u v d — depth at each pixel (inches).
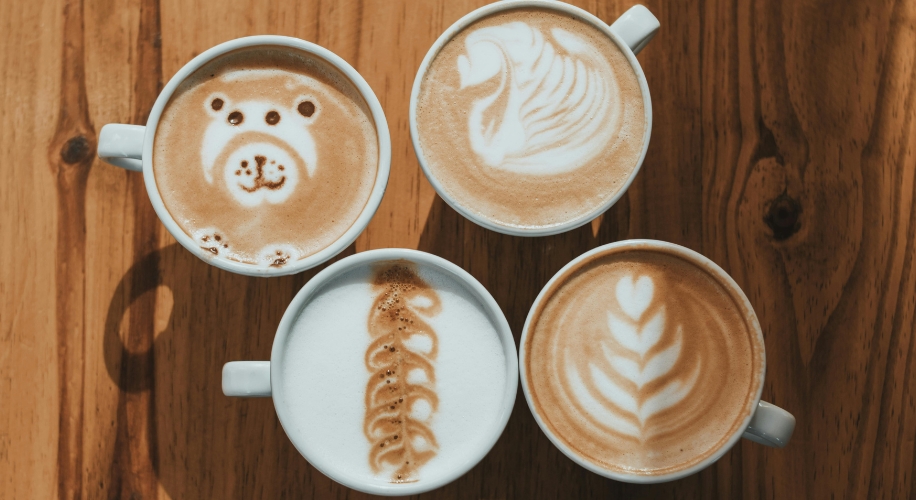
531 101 18.0
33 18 18.9
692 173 19.0
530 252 19.0
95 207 18.8
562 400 17.4
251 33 19.0
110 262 18.8
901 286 18.9
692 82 19.1
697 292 17.6
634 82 18.0
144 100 18.9
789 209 19.0
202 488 18.5
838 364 18.8
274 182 17.8
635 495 18.6
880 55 19.2
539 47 18.1
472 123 18.0
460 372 17.4
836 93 19.1
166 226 17.1
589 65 18.1
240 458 18.6
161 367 18.7
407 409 17.4
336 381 17.4
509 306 18.9
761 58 19.1
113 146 17.1
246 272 17.1
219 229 17.7
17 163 18.9
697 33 19.1
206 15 19.0
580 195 17.9
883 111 19.1
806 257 19.0
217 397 18.6
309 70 18.0
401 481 17.2
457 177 17.8
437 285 17.6
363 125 18.0
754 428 17.3
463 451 17.3
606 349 17.5
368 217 17.3
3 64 18.9
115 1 18.9
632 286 17.6
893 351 18.8
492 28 18.2
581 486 18.6
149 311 18.8
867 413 18.8
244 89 17.9
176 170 17.7
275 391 16.8
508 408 17.0
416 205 18.9
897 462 18.7
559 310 17.6
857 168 19.1
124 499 18.5
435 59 18.0
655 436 17.4
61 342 18.7
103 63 18.9
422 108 17.9
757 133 19.1
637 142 18.0
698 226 19.0
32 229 18.8
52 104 18.9
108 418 18.6
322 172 17.9
